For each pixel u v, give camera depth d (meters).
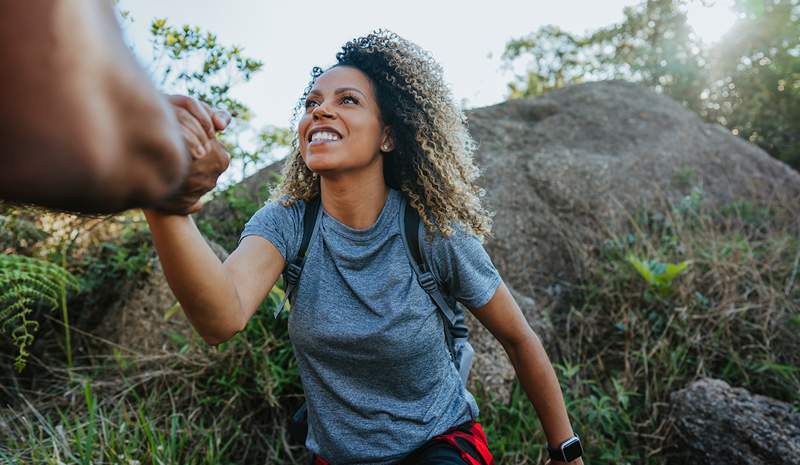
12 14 0.30
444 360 1.74
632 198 4.36
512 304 1.76
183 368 2.60
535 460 2.58
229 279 1.31
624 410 2.87
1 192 0.31
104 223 3.04
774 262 3.71
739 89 6.48
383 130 1.68
